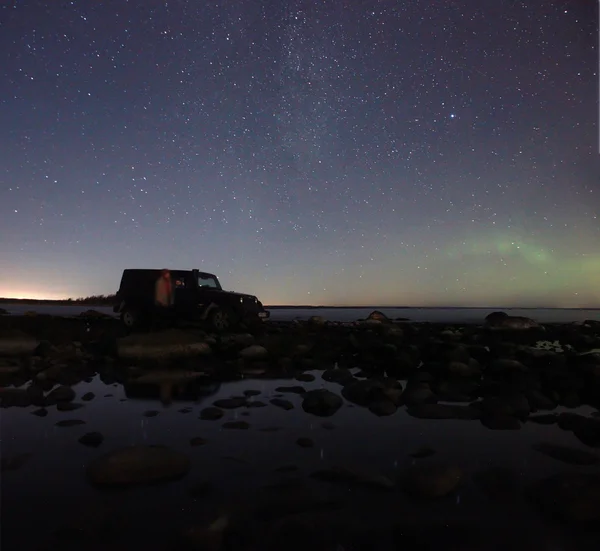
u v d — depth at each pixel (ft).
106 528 4.57
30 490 5.54
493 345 21.62
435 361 16.97
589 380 12.83
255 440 7.75
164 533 4.48
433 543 4.32
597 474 6.20
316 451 7.17
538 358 17.63
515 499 5.36
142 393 11.84
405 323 47.57
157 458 6.32
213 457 6.84
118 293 42.01
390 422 8.98
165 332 19.54
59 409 9.95
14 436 7.89
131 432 8.16
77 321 43.29
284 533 4.46
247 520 4.78
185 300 40.19
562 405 10.53
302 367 16.76
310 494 5.45
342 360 18.60
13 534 4.45
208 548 4.20
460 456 6.98
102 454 6.95
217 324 38.73
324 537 4.42
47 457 6.81
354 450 7.24
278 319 61.67
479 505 5.20
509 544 4.32
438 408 9.81
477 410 9.87
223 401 10.73
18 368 15.98
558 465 6.57
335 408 10.14
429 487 5.55
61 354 19.03
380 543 4.32
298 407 10.23
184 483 5.78
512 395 10.86
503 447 7.44
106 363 17.33
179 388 12.57
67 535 4.42
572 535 4.50
